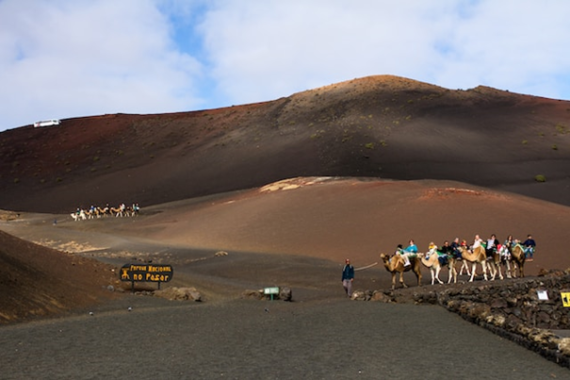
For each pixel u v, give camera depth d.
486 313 20.91
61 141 170.25
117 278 29.92
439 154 118.25
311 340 17.56
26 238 70.62
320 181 94.25
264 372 13.40
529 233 56.06
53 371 13.13
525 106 157.62
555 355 15.09
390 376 13.28
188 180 125.06
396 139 125.44
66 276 26.05
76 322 19.56
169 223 81.62
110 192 126.31
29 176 146.12
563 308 28.73
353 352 15.87
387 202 70.44
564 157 119.25
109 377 12.69
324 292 35.44
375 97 158.12
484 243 36.81
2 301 19.89
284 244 61.03
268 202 78.69
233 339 17.52
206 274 43.62
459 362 14.92
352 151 118.62
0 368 13.25
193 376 12.91
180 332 18.52
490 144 127.00
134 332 18.23
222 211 80.69
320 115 150.75
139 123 178.25
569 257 47.72
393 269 33.59
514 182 106.38
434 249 34.53
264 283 39.72
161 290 28.84
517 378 13.36
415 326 20.75
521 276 37.47
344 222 65.06
